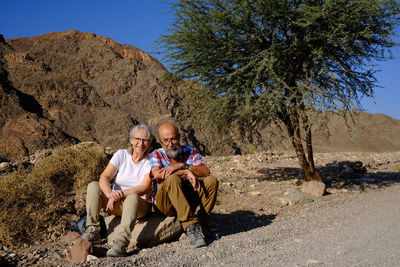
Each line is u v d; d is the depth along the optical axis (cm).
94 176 628
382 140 7956
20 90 9531
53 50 11794
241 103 683
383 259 286
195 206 417
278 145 701
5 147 7375
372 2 588
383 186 746
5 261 352
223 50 670
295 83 677
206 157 1292
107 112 9756
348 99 644
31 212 486
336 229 396
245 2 607
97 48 12081
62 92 9788
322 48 668
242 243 350
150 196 407
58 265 339
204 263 301
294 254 310
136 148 388
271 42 677
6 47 11194
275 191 701
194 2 680
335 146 5084
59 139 8200
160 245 375
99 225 385
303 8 609
